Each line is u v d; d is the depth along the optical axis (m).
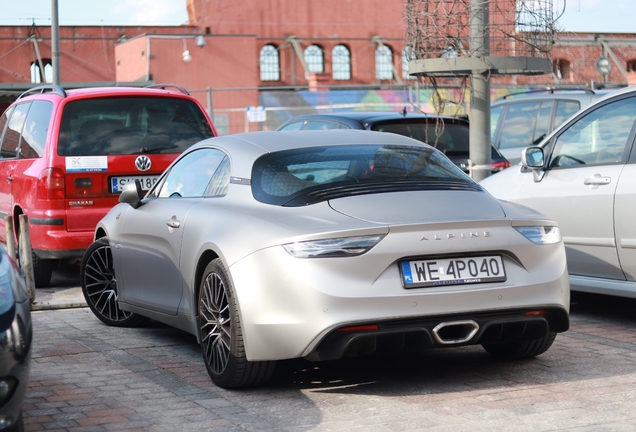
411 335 4.42
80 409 4.49
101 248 6.93
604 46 42.62
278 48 51.50
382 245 4.36
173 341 6.29
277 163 5.10
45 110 8.91
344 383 4.91
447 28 8.73
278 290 4.38
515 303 4.55
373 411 4.31
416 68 8.95
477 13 8.59
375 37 52.94
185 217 5.40
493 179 7.65
